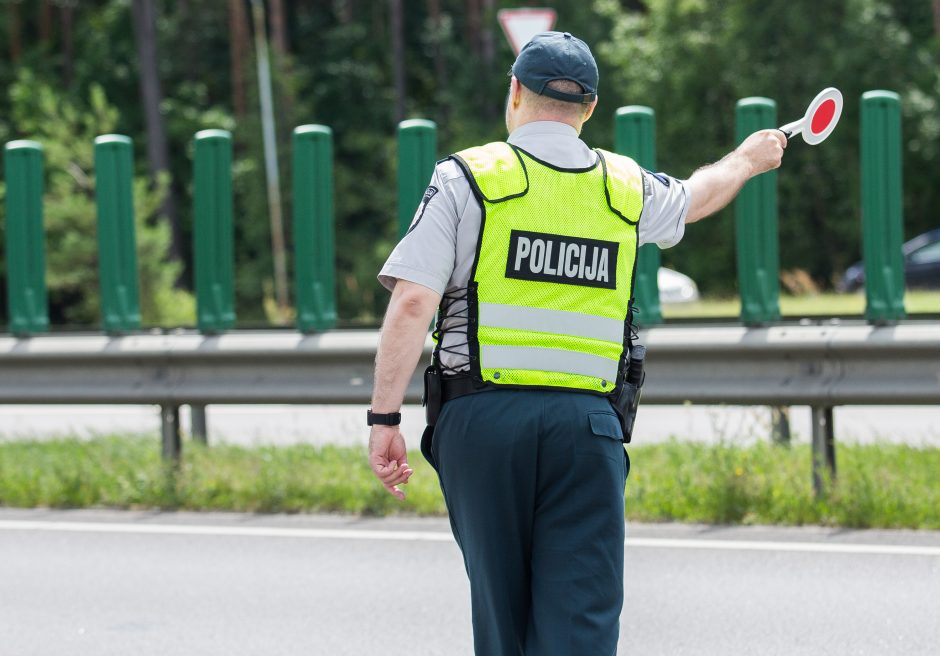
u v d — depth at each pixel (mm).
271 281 114750
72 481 23969
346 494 22812
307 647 15414
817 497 21125
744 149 11039
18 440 29359
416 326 9594
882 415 33438
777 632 15648
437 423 9922
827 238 99375
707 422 32062
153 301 72688
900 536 19938
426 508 22234
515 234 9680
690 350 21594
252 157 118375
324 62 134750
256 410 37188
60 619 16703
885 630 15602
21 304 25203
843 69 96000
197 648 15445
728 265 98812
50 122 81688
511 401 9641
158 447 26734
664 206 10359
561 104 9953
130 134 130125
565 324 9734
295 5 141750
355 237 120438
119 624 16453
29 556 19938
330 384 23312
